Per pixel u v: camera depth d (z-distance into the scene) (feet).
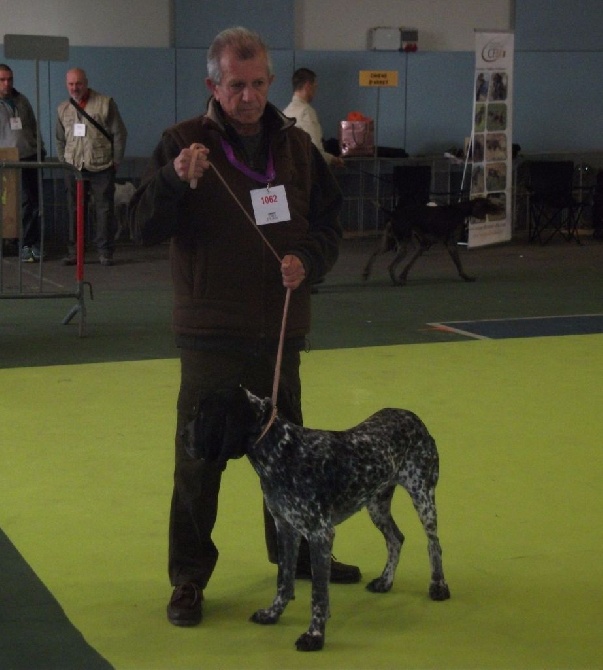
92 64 50.03
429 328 30.96
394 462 11.85
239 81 11.43
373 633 11.93
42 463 18.25
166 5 50.88
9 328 30.35
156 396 22.80
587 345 28.66
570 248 50.52
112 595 13.03
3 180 29.01
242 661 11.23
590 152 57.72
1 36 48.85
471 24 55.42
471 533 15.14
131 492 16.84
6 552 14.40
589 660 11.28
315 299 35.99
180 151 11.73
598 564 14.05
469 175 55.72
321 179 12.67
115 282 39.04
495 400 22.75
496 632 11.96
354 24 53.88
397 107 54.95
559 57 56.80
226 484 17.10
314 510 11.17
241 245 11.93
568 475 17.81
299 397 12.70
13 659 11.23
